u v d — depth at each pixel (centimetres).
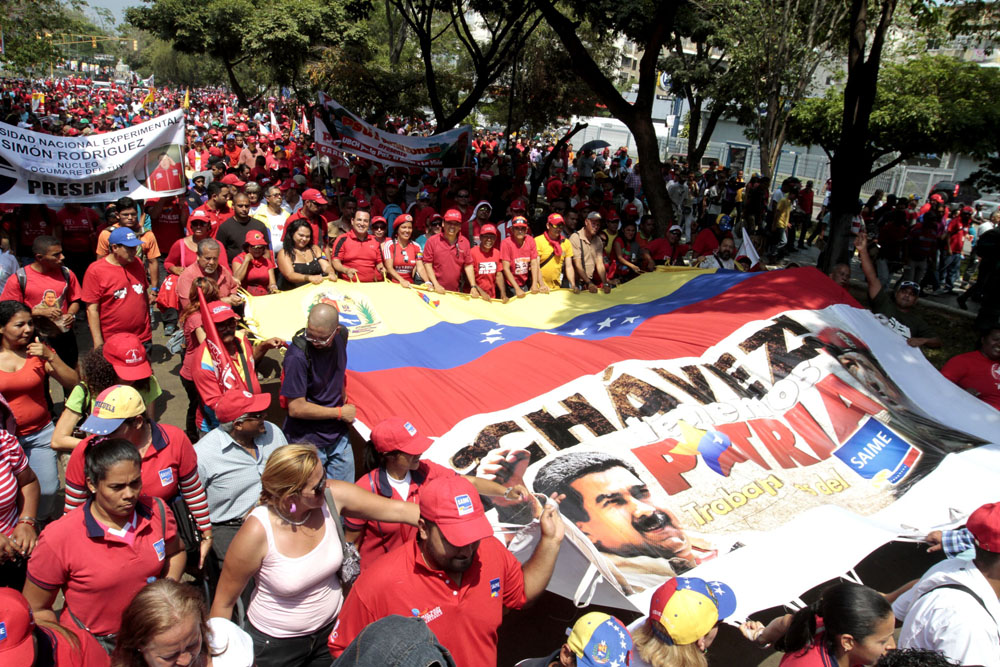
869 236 1639
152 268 905
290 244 763
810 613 332
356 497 363
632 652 311
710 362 624
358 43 3167
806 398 596
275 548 325
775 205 1783
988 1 1490
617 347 654
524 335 695
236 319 546
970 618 322
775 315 686
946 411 637
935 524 494
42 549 327
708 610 307
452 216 810
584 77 1360
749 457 534
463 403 561
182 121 986
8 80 5525
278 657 340
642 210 1953
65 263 959
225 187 959
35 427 498
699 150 3189
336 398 505
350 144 1487
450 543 280
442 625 295
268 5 3516
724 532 469
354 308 705
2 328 479
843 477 537
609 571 400
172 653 256
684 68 3014
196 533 415
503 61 2353
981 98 1727
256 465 435
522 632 480
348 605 305
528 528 403
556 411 552
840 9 1389
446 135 1567
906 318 729
